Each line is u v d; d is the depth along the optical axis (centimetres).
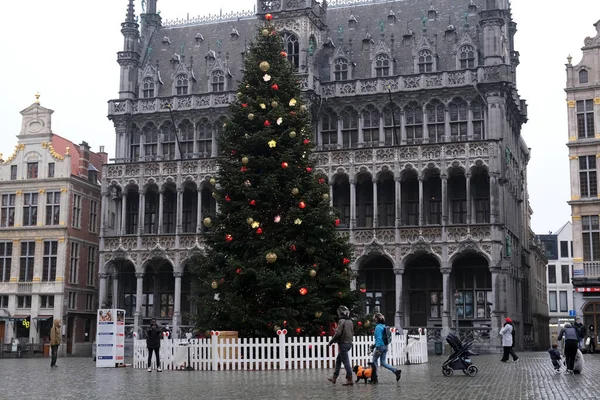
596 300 5397
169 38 7262
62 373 3139
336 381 2470
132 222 6681
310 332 3309
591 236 5488
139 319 6091
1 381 2633
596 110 5588
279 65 3597
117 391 2161
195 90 6800
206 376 2773
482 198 5875
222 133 3588
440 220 5938
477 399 1883
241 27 7138
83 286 6844
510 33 6962
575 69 5681
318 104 6234
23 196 6812
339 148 6153
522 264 6594
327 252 3412
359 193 6131
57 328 3862
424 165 5688
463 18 6406
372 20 6706
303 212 3372
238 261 3247
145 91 6850
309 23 6256
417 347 3778
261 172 3456
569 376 2670
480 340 5388
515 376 2678
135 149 6762
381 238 5666
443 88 5956
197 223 6156
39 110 6894
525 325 6725
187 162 6238
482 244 5466
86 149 7044
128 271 6681
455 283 5847
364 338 3322
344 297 3372
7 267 6750
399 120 6119
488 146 5581
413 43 6391
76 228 6794
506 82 5819
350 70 6338
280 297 3275
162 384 2400
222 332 3216
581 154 5594
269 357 3139
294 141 3488
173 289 6531
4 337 6631
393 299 5969
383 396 1953
